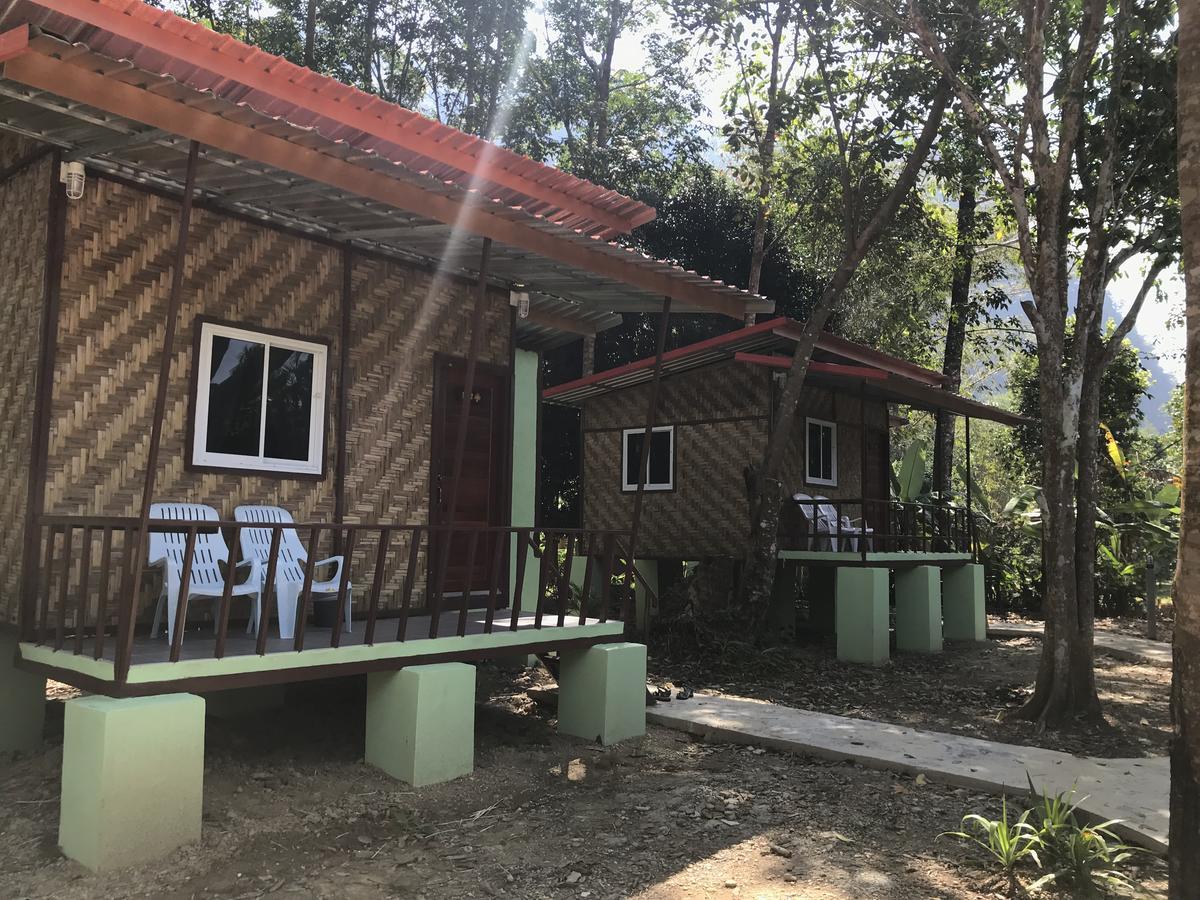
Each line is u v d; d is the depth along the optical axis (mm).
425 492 6879
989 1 9945
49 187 4879
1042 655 7414
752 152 17547
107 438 5039
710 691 8289
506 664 8906
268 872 3822
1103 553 14883
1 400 5098
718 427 11883
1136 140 7727
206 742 5562
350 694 7121
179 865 3807
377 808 4633
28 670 4688
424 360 6883
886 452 13766
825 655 10641
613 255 5727
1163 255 7859
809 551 11141
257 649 4508
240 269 5703
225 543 5527
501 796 4957
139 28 3719
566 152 17844
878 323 18328
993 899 3725
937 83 9883
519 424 8711
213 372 5582
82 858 3756
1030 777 5062
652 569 12938
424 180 4617
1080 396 7461
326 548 6148
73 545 4922
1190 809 2947
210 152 4664
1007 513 15742
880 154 10977
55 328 4812
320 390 6168
